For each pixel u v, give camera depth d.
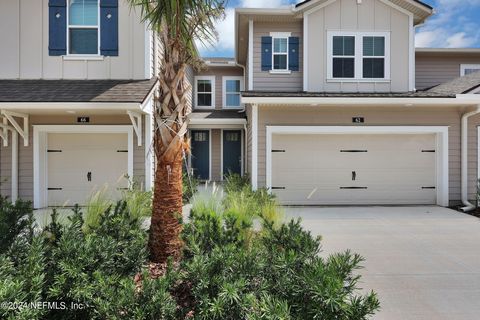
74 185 9.08
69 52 8.91
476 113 9.02
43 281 2.61
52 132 8.99
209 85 16.58
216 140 15.68
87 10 8.92
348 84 10.32
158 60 9.79
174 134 3.85
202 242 3.55
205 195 5.17
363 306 2.40
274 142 9.50
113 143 9.07
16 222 3.93
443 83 11.99
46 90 8.09
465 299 3.63
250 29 10.61
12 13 8.84
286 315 2.24
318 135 9.52
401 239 5.93
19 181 8.80
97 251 3.01
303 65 10.37
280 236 3.52
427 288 3.90
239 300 2.44
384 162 9.57
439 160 9.43
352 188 9.57
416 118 9.35
